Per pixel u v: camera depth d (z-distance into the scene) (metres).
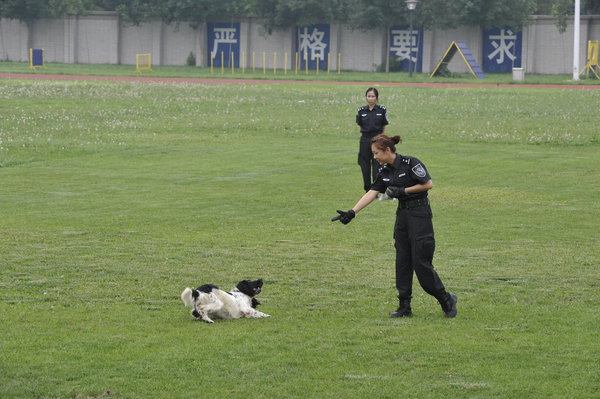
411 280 9.53
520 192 18.16
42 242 13.16
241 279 11.12
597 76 66.19
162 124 31.70
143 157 23.20
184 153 24.05
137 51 87.75
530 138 28.23
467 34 77.75
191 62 85.88
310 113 36.41
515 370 7.67
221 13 84.00
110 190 18.02
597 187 18.83
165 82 56.66
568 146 26.67
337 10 78.81
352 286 10.88
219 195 17.53
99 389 7.16
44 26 88.31
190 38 86.69
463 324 9.20
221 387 7.23
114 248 12.80
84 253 12.48
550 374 7.57
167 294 10.36
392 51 80.62
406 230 9.37
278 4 79.94
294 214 15.65
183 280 11.03
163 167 21.39
